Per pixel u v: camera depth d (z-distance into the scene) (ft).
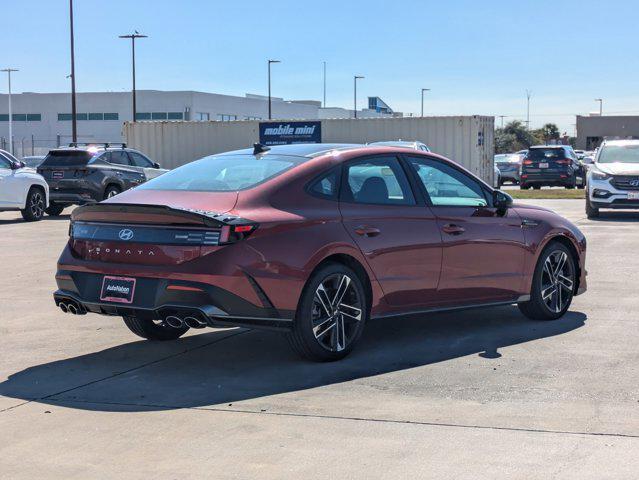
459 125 94.17
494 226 23.06
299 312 19.06
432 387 17.66
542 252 24.39
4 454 14.05
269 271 18.33
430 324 24.34
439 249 21.68
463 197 23.00
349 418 15.66
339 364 19.70
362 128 98.22
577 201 82.23
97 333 23.53
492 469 13.10
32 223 61.00
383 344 21.74
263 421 15.55
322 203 19.72
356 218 20.08
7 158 61.31
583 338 22.25
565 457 13.57
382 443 14.30
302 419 15.64
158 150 104.99
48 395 17.38
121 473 13.19
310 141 99.86
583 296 28.58
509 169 131.44
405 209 21.25
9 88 246.68
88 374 19.06
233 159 21.18
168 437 14.76
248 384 18.07
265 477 12.92
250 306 18.21
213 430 15.08
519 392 17.22
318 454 13.83
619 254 39.17
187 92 260.42
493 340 22.12
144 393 17.47
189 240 18.06
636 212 67.77
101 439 14.70
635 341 21.85
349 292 19.99
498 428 14.99
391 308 20.92
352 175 20.65
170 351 21.30
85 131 270.26
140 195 19.85
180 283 17.97
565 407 16.20
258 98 316.81
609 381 17.99
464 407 16.25
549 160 108.37
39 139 258.78
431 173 22.45
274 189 19.20
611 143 65.51
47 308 27.32
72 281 19.52
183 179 20.47
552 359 19.98
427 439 14.47
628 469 13.05
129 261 18.69
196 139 103.76
